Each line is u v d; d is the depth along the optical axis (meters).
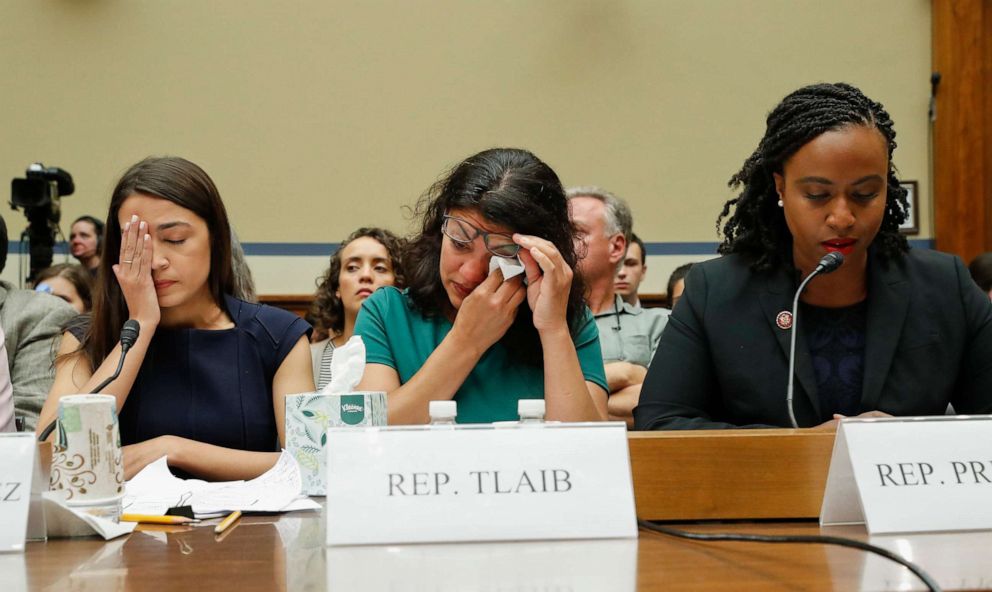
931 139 4.69
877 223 1.35
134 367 1.42
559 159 4.64
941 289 1.44
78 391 1.51
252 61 4.53
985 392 1.42
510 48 4.63
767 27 4.67
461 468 0.82
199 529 0.91
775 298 1.46
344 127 4.57
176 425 1.48
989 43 4.61
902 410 1.39
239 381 1.52
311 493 1.10
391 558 0.74
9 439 0.85
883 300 1.42
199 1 4.52
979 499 0.85
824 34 4.67
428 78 4.61
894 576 0.67
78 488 0.89
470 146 4.61
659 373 1.48
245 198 4.52
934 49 4.67
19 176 4.43
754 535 0.80
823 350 1.45
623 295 3.32
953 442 0.88
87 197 4.45
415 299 1.57
